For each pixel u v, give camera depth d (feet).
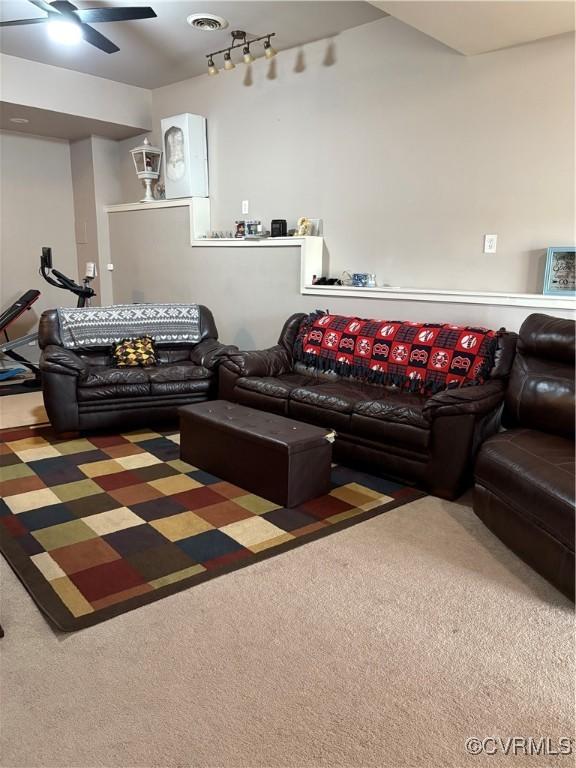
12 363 20.59
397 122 13.83
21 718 5.31
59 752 4.97
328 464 10.08
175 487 10.36
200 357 15.01
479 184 12.64
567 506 6.91
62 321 14.69
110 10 11.27
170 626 6.59
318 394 11.75
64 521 9.00
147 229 20.66
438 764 4.92
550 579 7.28
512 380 10.20
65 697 5.55
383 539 8.64
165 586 7.31
